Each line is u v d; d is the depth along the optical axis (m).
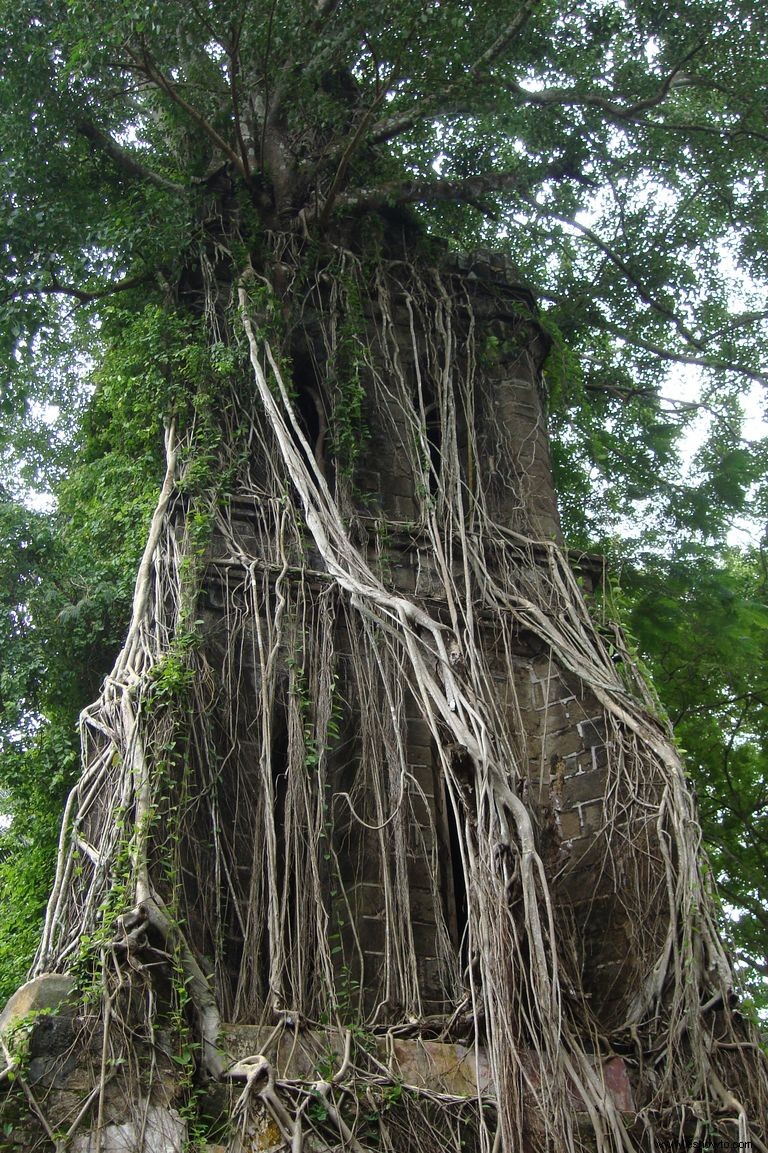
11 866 16.53
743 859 19.05
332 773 11.32
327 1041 9.20
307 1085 8.72
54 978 8.82
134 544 15.68
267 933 10.09
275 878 10.10
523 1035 9.32
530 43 16.75
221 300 14.90
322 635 11.82
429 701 11.41
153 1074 8.48
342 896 10.70
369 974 10.41
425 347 15.65
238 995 9.67
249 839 10.63
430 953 10.70
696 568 18.67
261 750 10.83
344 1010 9.82
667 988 10.25
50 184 15.39
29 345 15.00
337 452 13.98
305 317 15.30
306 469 12.80
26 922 15.30
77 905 9.77
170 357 14.14
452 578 13.12
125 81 17.11
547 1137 8.68
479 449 15.09
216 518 12.59
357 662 11.85
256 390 13.92
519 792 10.83
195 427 13.57
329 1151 8.48
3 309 14.76
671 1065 9.70
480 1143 8.77
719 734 19.55
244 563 12.16
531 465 15.16
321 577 12.31
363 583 11.70
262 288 14.53
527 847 9.83
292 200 16.31
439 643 11.00
